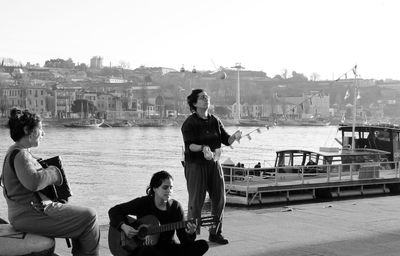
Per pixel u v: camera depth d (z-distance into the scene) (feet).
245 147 335.47
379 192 78.38
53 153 285.23
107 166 220.64
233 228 36.83
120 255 21.89
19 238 19.71
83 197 127.54
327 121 614.75
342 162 89.30
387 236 35.22
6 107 644.69
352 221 40.60
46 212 20.16
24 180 19.54
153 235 21.86
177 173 188.55
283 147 332.60
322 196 74.33
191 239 22.25
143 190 145.07
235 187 71.26
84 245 20.89
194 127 29.81
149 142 390.42
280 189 70.74
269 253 29.94
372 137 102.94
